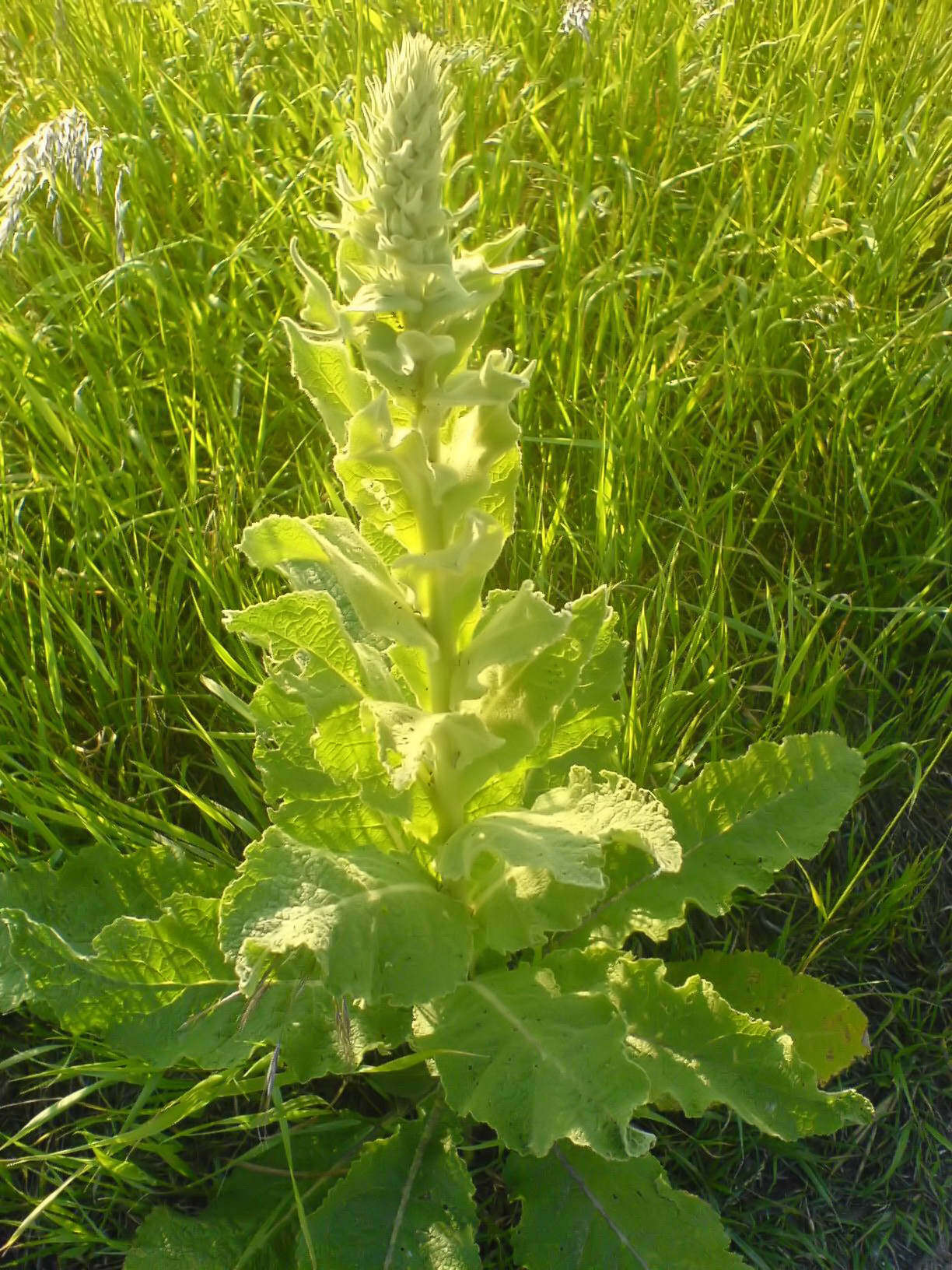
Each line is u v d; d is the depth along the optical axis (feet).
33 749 4.06
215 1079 3.22
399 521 2.86
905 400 4.80
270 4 6.49
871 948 4.17
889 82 6.33
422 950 2.97
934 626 4.66
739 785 3.80
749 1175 3.75
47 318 5.08
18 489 4.61
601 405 4.71
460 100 5.36
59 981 3.11
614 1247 3.14
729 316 4.90
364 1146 3.35
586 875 2.75
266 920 2.76
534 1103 2.92
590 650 3.16
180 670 4.35
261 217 5.21
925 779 4.48
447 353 2.57
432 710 3.10
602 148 5.73
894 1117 3.92
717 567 4.31
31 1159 3.32
